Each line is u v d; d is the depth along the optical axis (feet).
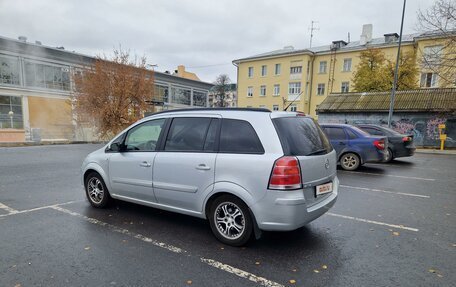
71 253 10.70
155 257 10.49
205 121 12.42
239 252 10.94
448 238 12.50
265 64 142.10
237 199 11.04
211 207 11.78
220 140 11.73
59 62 95.14
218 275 9.34
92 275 9.21
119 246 11.36
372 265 10.07
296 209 10.09
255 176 10.48
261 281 9.02
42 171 27.68
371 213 15.85
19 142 59.41
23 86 87.81
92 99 73.20
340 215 15.46
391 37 120.06
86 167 16.29
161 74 131.03
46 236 12.23
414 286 8.84
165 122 13.64
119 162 14.74
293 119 11.76
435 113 64.64
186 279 9.08
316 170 11.18
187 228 13.30
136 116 76.84
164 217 14.75
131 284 8.75
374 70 93.20
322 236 12.54
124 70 74.79
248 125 11.25
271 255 10.73
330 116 78.59
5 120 84.43
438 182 24.32
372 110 71.72
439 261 10.42
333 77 127.13
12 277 9.02
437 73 60.59
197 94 152.46
